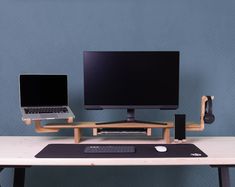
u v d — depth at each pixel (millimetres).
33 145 1571
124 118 1950
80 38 1933
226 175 1474
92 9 1925
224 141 1682
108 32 1929
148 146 1520
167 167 2002
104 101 1684
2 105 1954
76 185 2008
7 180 1997
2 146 1545
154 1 1922
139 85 1680
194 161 1266
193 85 1950
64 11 1926
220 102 1952
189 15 1926
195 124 1723
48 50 1936
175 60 1674
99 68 1675
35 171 2006
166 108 1681
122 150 1384
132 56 1674
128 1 1923
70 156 1300
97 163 1255
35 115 1578
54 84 1711
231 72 1946
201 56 1939
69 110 1682
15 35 1931
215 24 1930
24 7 1922
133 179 2000
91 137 1818
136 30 1930
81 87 1945
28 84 1657
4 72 1941
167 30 1929
